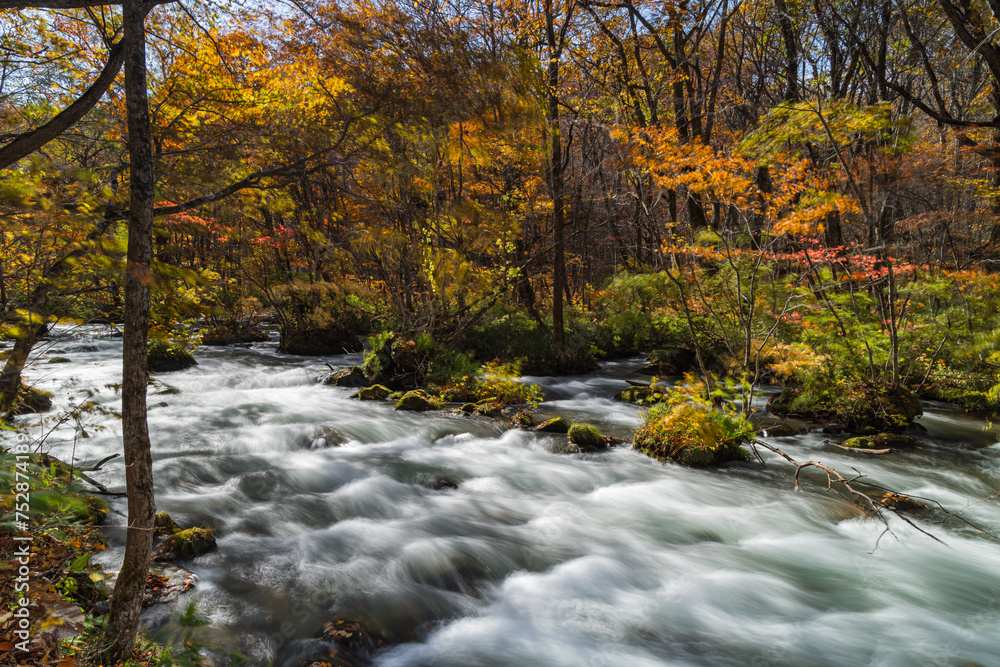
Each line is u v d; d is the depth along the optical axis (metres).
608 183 19.36
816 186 8.52
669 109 17.33
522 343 14.34
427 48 5.68
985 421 9.50
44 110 4.91
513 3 14.18
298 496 6.32
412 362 12.10
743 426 7.84
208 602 4.20
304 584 4.59
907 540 5.73
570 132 16.53
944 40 14.86
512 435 8.81
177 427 8.55
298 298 15.18
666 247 9.54
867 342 9.71
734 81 21.84
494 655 3.97
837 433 8.98
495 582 4.91
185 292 3.92
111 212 3.99
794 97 15.50
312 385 12.24
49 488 3.12
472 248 12.33
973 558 5.38
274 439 8.12
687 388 8.15
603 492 6.78
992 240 14.20
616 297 17.06
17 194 3.48
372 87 5.40
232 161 5.14
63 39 4.90
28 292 4.48
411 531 5.68
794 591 4.86
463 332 13.05
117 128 5.34
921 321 11.10
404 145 6.18
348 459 7.62
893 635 4.29
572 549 5.48
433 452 8.08
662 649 4.10
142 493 2.76
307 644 3.85
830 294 10.77
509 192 14.64
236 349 16.80
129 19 2.59
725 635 4.27
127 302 2.66
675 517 6.16
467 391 11.16
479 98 6.52
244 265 16.11
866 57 13.74
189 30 4.89
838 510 6.33
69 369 11.98
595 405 11.04
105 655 2.73
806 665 3.94
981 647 4.14
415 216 11.10
